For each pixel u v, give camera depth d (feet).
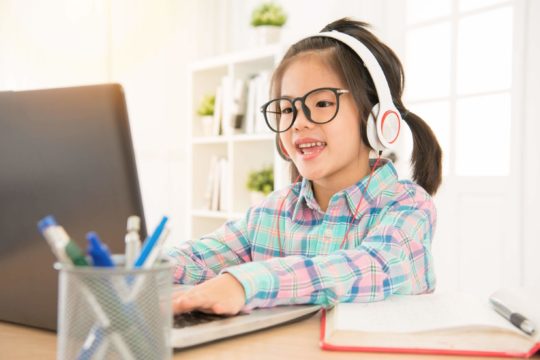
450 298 2.50
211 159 10.48
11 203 2.04
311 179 3.48
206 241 3.66
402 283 2.64
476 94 7.98
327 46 3.52
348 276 2.46
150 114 11.21
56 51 10.23
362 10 9.09
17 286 2.12
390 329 1.94
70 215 1.91
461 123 8.20
